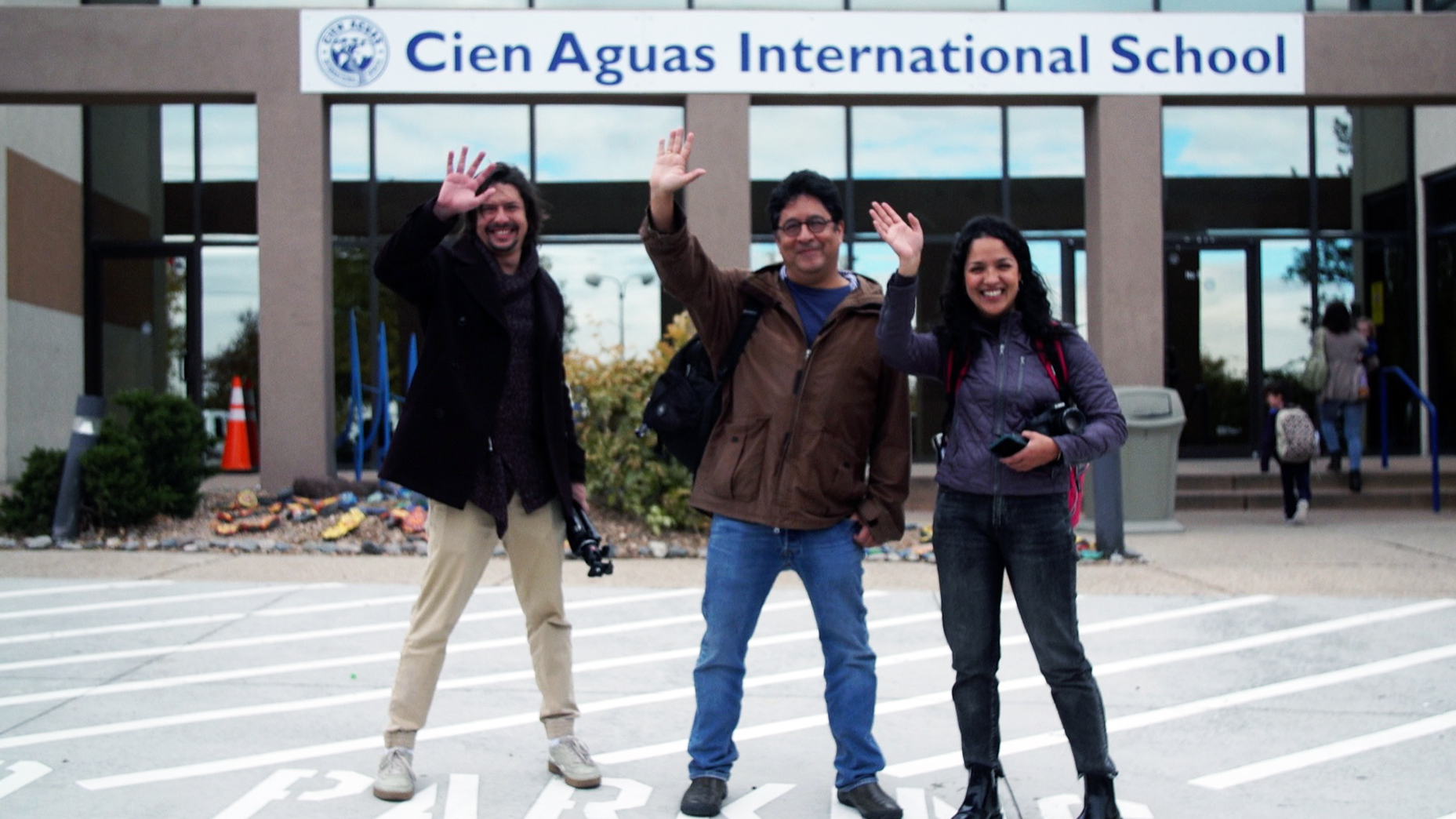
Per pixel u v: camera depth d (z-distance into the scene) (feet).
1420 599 21.01
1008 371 10.64
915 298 10.66
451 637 18.37
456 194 11.11
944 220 42.75
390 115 42.16
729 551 11.35
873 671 11.34
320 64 34.30
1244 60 35.27
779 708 14.92
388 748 11.69
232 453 42.70
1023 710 14.83
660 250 10.94
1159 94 35.27
